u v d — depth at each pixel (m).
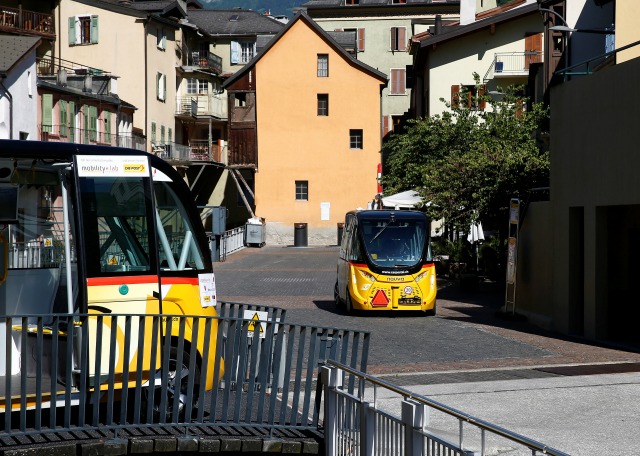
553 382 15.94
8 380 10.23
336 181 75.44
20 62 51.47
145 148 73.94
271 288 37.00
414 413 8.48
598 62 22.55
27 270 12.05
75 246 11.58
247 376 15.05
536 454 6.62
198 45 92.06
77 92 59.22
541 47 65.38
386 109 94.88
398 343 21.69
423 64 71.50
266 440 11.15
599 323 22.05
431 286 27.83
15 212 11.86
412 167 46.19
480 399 14.64
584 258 22.61
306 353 21.45
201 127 88.62
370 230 28.27
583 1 49.28
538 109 43.22
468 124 45.56
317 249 66.38
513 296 26.86
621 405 14.06
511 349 20.52
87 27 73.75
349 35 87.62
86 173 11.49
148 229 11.87
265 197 75.75
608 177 21.36
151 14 74.50
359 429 9.95
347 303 28.30
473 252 39.72
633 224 23.38
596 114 21.95
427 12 95.00
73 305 11.85
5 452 10.05
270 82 75.69
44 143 11.36
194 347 11.25
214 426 11.67
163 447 10.76
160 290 11.88
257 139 75.81
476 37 66.12
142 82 74.44
